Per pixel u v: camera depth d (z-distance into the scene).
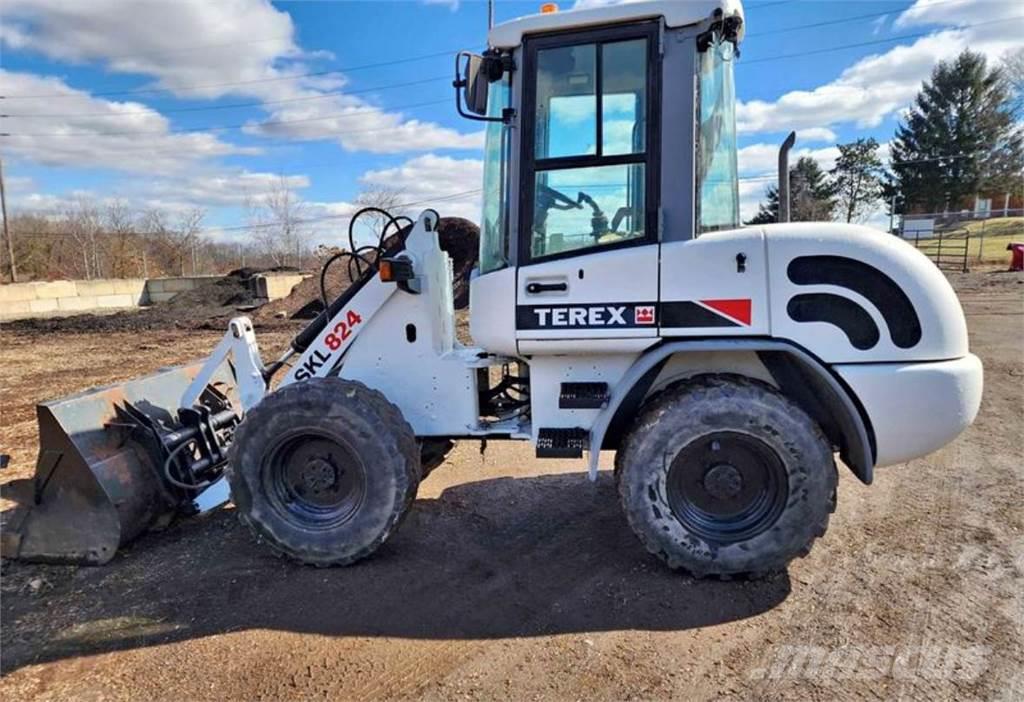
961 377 2.72
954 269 19.86
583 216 2.96
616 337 2.89
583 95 2.92
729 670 2.37
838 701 2.19
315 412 3.10
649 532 2.92
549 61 2.94
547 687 2.31
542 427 3.15
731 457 2.88
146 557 3.36
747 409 2.75
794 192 4.93
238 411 4.35
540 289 2.94
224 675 2.43
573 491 4.09
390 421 3.12
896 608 2.71
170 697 2.32
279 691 2.33
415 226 3.38
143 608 2.89
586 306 2.90
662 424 2.84
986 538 3.30
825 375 2.73
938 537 3.33
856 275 2.75
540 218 2.99
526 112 2.95
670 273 2.82
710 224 2.98
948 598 2.77
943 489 3.94
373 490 3.10
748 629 2.61
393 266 3.24
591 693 2.27
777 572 3.01
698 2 2.77
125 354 10.73
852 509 3.69
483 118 2.97
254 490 3.19
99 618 2.82
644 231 2.88
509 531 3.55
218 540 3.54
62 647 2.63
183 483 3.59
